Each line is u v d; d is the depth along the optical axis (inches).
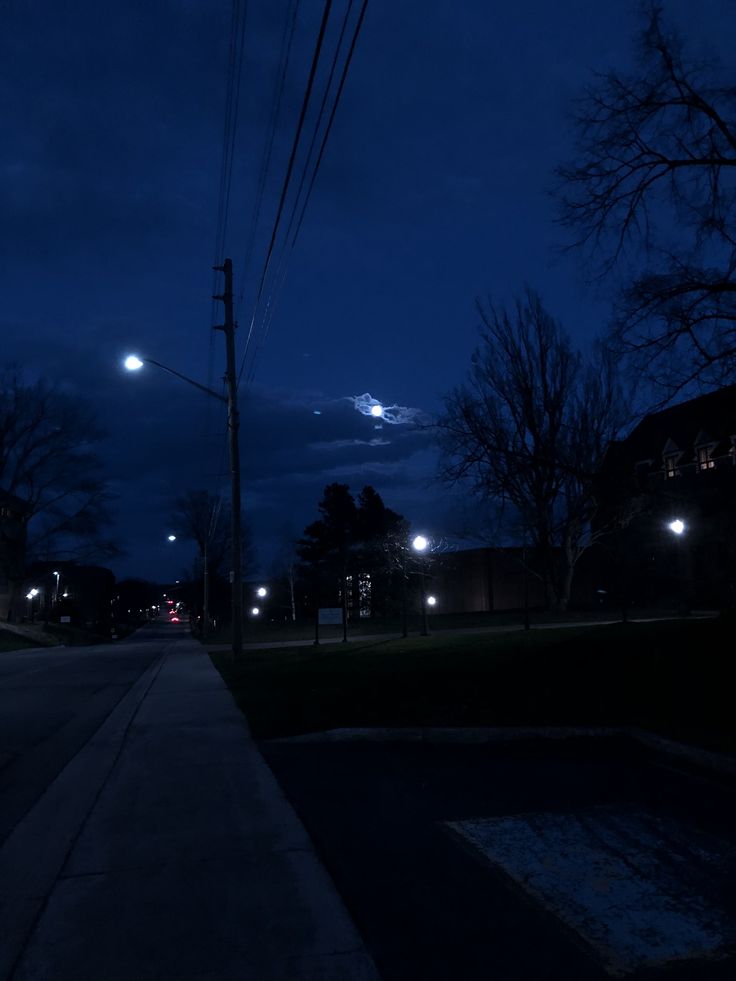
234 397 1000.2
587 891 204.4
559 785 306.0
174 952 174.7
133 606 6889.8
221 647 1514.5
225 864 228.2
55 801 306.5
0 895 210.1
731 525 671.1
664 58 533.6
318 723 440.1
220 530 2997.0
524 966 166.7
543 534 1217.4
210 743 416.2
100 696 660.7
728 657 489.1
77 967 168.7
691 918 187.8
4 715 544.7
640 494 668.1
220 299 1007.0
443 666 637.3
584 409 1149.7
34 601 3388.3
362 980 161.8
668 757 343.0
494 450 741.9
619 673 506.0
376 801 291.1
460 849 237.1
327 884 211.3
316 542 2650.1
